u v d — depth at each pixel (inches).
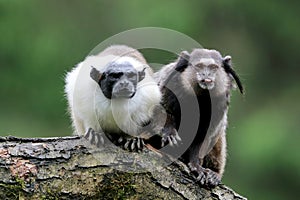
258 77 1006.4
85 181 376.5
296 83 1007.0
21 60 942.4
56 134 914.7
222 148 487.8
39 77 937.5
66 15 960.9
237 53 997.2
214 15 992.2
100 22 962.7
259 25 1024.9
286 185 871.7
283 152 864.3
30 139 382.0
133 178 383.2
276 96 984.3
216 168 485.1
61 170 374.9
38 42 943.7
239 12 1002.7
